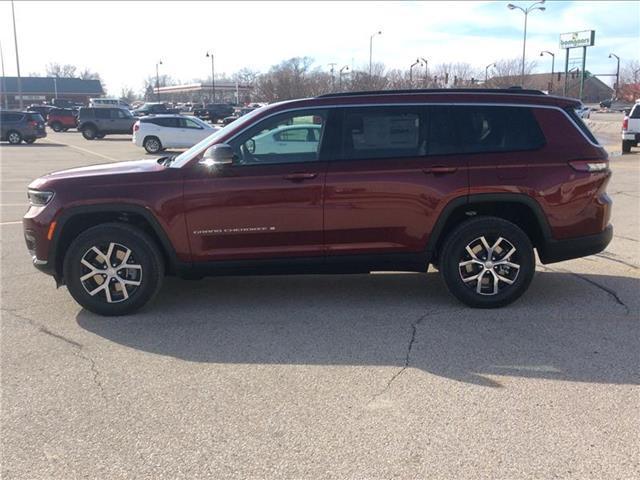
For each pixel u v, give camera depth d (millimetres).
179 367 4168
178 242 5098
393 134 5141
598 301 5504
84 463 3037
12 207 11227
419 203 5086
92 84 102000
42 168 18703
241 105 68812
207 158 5074
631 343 4512
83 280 5156
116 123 35188
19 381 3957
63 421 3447
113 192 5051
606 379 3912
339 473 2930
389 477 2895
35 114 31172
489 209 5301
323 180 5027
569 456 3049
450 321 5016
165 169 5129
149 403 3648
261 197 5027
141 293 5180
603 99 110812
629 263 6840
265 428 3348
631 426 3330
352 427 3350
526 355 4301
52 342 4645
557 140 5203
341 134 5109
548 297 5637
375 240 5168
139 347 4539
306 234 5121
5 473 2959
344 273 5305
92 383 3926
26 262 7148
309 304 5523
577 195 5168
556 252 5270
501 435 3250
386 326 4922
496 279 5246
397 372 4051
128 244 5105
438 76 58062
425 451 3107
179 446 3178
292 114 5121
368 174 5039
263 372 4074
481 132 5184
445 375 3994
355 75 54094
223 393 3771
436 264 5488
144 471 2965
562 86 80500
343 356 4328
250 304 5547
